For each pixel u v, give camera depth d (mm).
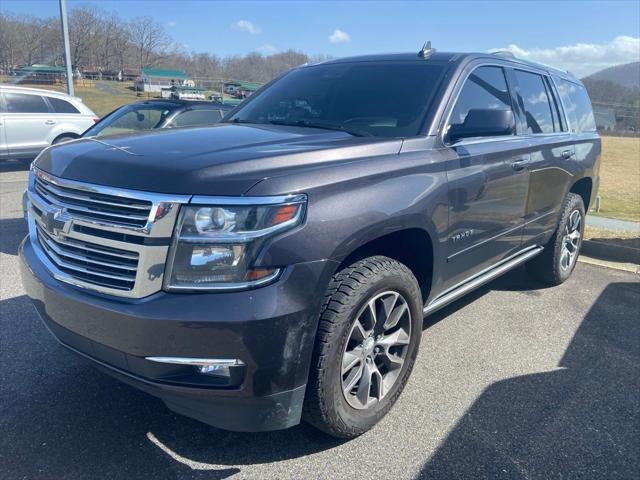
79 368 3562
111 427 2971
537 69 4941
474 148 3604
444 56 3961
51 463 2674
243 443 2889
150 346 2326
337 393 2686
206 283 2303
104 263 2459
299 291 2393
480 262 3891
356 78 3986
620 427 3143
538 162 4422
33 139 12555
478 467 2764
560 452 2898
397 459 2805
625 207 10859
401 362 3133
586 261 6578
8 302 4605
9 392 3266
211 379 2387
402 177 2969
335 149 2812
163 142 2883
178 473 2648
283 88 4285
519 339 4277
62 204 2648
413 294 3062
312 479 2643
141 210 2352
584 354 4051
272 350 2346
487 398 3406
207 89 52906
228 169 2416
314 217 2469
